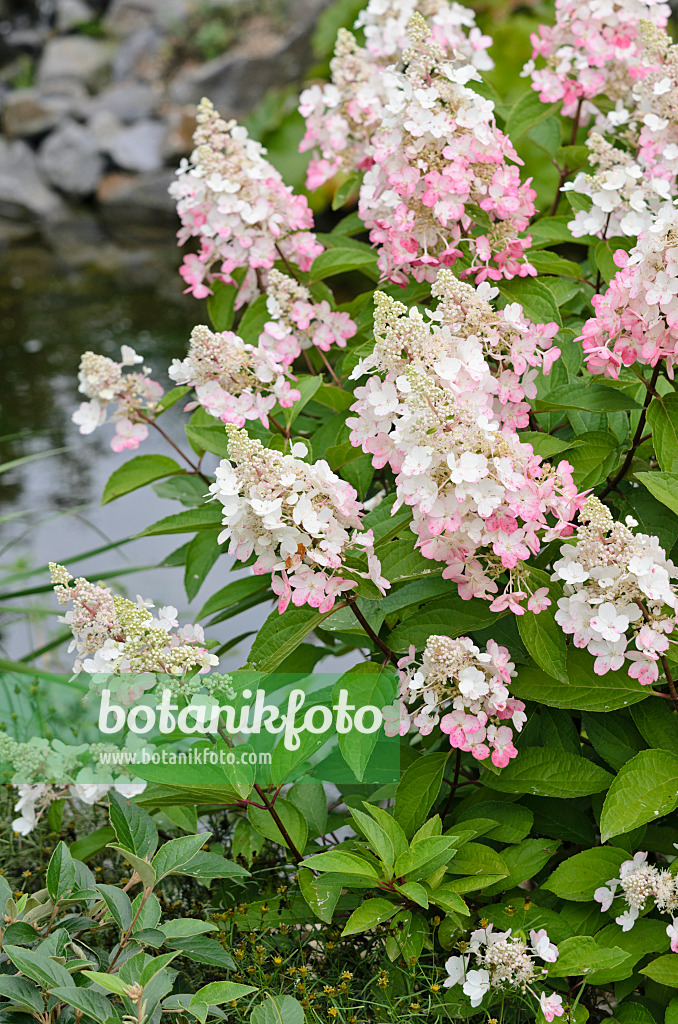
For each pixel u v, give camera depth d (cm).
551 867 232
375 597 215
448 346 212
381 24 254
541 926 217
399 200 229
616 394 225
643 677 211
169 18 1127
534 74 250
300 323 241
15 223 956
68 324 624
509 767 221
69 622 216
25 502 418
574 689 218
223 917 226
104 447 473
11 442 468
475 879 215
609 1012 229
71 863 213
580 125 271
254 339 247
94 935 226
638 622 213
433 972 219
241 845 232
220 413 230
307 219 245
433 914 222
